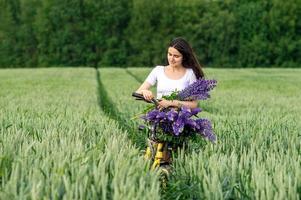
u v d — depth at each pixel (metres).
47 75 43.38
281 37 95.38
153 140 8.11
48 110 15.45
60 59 103.38
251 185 6.09
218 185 5.88
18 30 105.31
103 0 102.56
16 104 18.56
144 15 101.44
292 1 94.38
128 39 102.88
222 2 101.56
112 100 21.47
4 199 5.30
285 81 39.19
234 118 14.26
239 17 97.56
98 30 102.69
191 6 100.25
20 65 105.06
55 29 103.69
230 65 97.94
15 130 9.63
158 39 101.69
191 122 7.78
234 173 6.58
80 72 48.00
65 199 5.19
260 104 21.22
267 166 6.94
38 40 104.25
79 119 12.19
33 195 5.17
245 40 97.31
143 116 7.92
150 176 6.25
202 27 99.00
